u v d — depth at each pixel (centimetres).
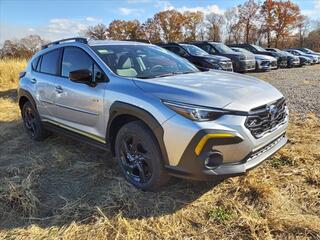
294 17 5688
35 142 515
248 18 5934
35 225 291
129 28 6406
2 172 398
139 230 277
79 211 307
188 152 280
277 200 305
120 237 269
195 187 337
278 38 5750
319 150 412
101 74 369
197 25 6538
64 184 363
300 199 307
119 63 379
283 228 266
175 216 293
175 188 337
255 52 1997
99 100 357
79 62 406
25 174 390
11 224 296
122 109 325
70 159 429
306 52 2778
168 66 409
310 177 342
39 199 333
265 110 299
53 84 438
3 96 957
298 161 382
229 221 281
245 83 339
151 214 297
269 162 381
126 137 339
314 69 1836
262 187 320
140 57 408
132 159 340
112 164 405
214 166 280
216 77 363
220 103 282
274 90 342
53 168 406
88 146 474
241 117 279
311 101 737
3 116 693
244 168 287
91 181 366
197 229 275
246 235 263
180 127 281
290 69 1844
